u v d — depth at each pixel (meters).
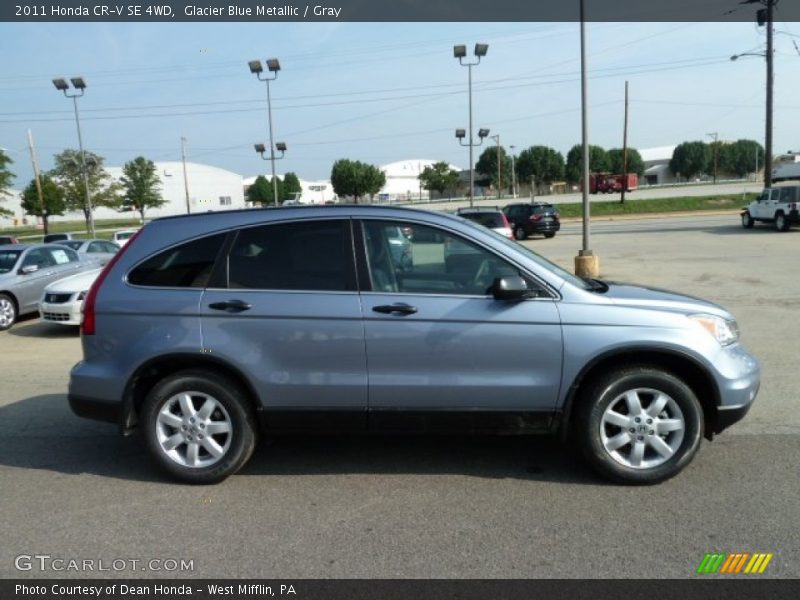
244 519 3.86
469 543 3.52
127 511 4.00
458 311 4.13
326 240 4.34
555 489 4.17
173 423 4.35
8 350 9.51
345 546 3.53
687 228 30.50
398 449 4.94
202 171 89.81
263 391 4.25
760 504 3.88
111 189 60.41
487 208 22.56
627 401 4.15
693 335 4.11
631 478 4.16
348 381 4.20
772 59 31.53
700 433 4.15
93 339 4.39
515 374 4.14
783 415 5.43
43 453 5.04
